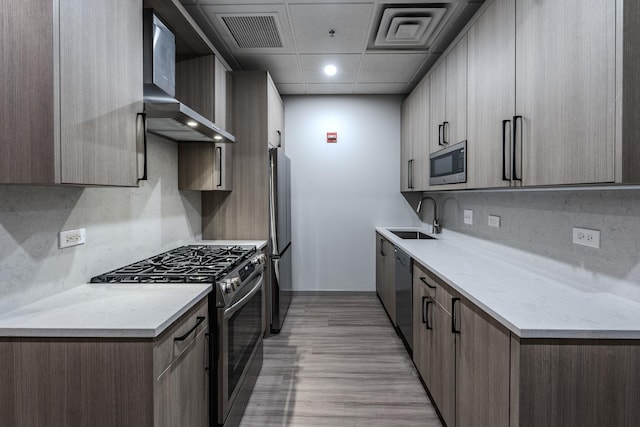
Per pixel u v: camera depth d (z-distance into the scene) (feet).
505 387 3.85
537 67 4.59
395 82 12.26
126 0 4.65
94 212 5.62
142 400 3.63
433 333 6.54
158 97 5.95
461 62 7.36
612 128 3.39
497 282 5.35
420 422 6.37
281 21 8.02
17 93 3.47
